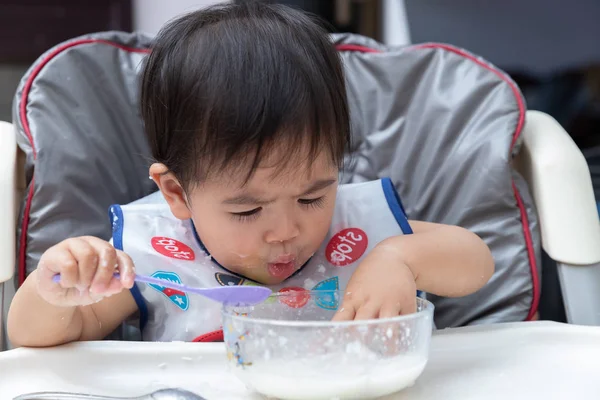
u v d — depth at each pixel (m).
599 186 1.49
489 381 0.76
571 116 1.84
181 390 0.67
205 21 0.94
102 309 0.96
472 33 1.91
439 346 0.84
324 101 0.86
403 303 0.81
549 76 1.85
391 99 1.20
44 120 1.09
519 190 1.10
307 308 0.83
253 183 0.83
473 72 1.17
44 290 0.77
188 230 1.04
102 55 1.18
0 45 2.67
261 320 0.69
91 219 1.09
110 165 1.14
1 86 2.71
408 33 2.01
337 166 0.90
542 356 0.83
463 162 1.12
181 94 0.88
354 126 1.21
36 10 2.68
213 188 0.86
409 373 0.70
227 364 0.77
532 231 1.09
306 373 0.67
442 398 0.71
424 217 1.15
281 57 0.86
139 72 1.12
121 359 0.81
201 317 0.98
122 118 1.18
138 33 1.24
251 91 0.83
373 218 1.07
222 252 0.94
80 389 0.76
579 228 1.03
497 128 1.11
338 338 0.67
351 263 1.04
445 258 0.93
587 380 0.76
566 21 1.84
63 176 1.07
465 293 0.97
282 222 0.86
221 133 0.83
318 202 0.88
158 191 1.14
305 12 1.02
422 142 1.17
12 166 1.03
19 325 0.83
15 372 0.79
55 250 0.76
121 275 0.73
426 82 1.20
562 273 1.03
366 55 1.23
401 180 1.18
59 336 0.84
